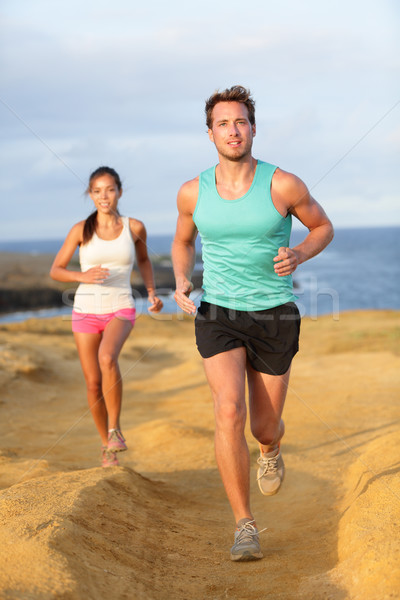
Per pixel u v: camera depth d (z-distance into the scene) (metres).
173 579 2.79
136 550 2.99
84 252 4.81
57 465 4.92
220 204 3.24
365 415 6.93
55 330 15.19
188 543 3.27
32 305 29.28
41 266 39.47
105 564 2.69
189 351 13.66
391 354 12.06
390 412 7.01
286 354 3.31
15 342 11.73
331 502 3.93
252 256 3.24
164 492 4.21
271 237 3.23
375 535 2.76
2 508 3.09
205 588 2.73
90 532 2.95
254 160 3.35
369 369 10.40
